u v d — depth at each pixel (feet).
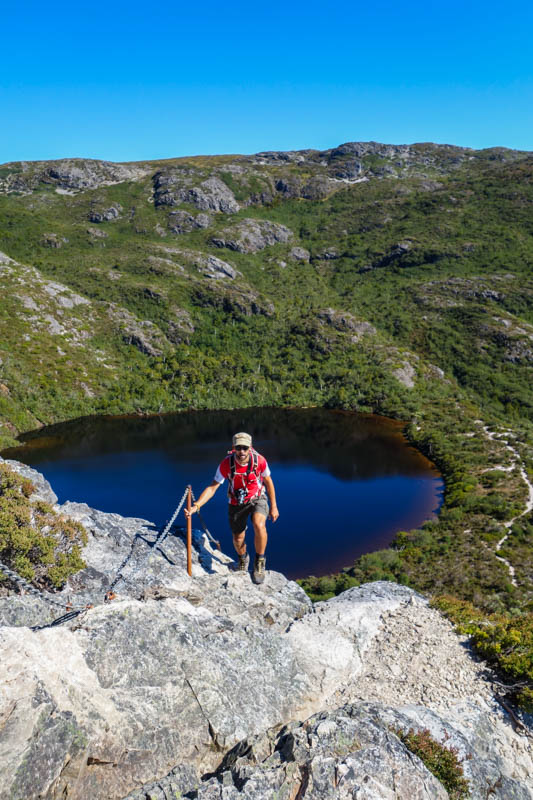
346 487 241.55
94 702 14.88
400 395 412.16
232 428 353.10
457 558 159.43
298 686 20.72
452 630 27.37
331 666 22.93
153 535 30.78
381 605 29.17
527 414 399.85
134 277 596.29
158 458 275.59
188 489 26.05
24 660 14.06
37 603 19.75
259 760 16.17
